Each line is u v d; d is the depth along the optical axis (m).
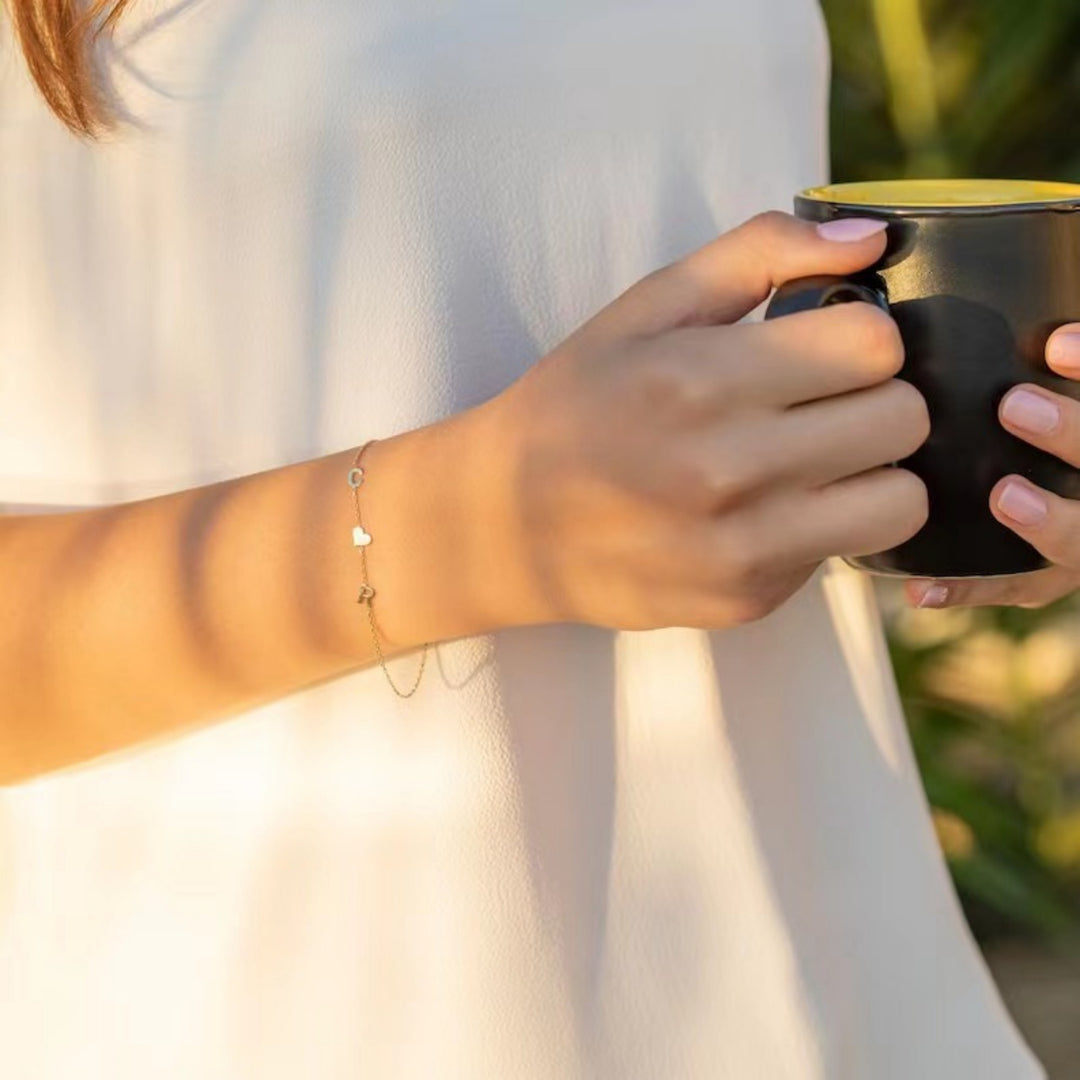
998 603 0.89
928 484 0.79
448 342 0.82
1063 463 0.79
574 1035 0.82
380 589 0.78
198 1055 0.82
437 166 0.81
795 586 0.78
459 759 0.81
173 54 0.81
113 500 0.83
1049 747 1.95
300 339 0.82
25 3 0.80
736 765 0.85
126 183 0.82
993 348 0.79
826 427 0.75
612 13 0.84
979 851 1.92
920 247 0.78
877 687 0.90
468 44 0.81
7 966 0.85
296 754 0.81
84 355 0.83
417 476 0.77
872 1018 0.88
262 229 0.81
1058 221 0.79
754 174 0.87
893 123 1.93
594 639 0.83
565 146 0.83
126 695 0.80
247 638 0.79
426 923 0.81
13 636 0.80
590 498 0.75
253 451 0.82
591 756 0.83
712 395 0.74
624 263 0.84
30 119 0.82
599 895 0.83
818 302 0.76
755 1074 0.84
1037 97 1.93
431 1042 0.81
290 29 0.81
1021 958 2.08
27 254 0.83
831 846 0.88
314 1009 0.81
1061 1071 1.86
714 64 0.86
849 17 1.88
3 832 0.85
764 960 0.85
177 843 0.82
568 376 0.76
